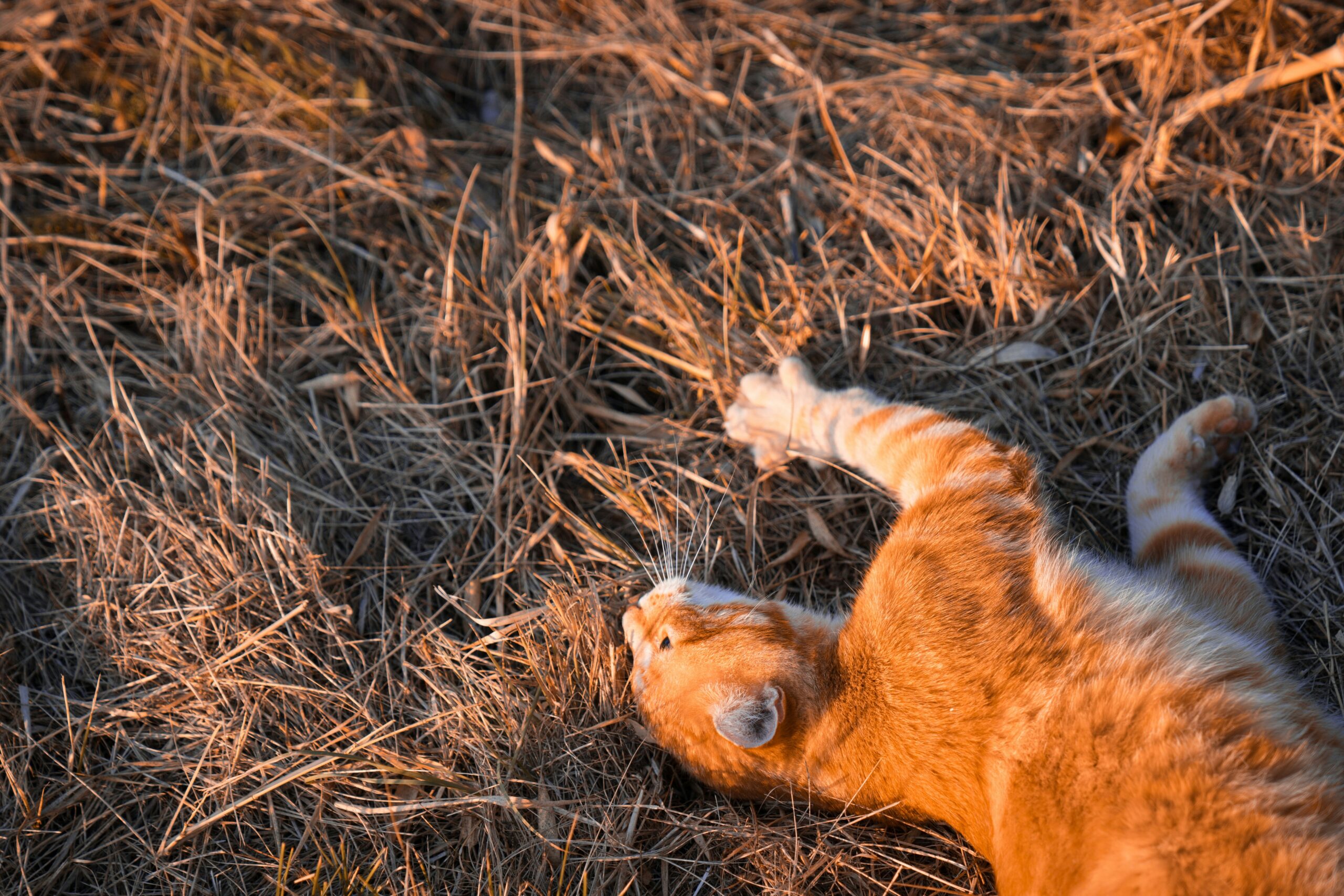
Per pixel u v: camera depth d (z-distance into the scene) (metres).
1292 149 3.81
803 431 3.50
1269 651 2.73
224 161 4.30
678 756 2.96
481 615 3.41
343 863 2.84
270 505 3.46
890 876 2.86
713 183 4.27
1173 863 2.13
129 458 3.61
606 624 3.23
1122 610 2.62
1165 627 2.57
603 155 4.28
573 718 3.08
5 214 4.02
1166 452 3.21
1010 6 4.46
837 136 4.08
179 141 4.31
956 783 2.62
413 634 3.29
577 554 3.50
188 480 3.50
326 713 3.15
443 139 4.48
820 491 3.56
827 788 2.82
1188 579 2.93
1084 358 3.63
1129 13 4.18
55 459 3.66
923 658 2.69
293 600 3.32
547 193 4.32
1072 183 4.02
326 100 4.34
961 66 4.37
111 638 3.31
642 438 3.74
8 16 4.41
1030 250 3.77
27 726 3.08
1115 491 3.41
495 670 3.20
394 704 3.18
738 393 3.69
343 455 3.77
